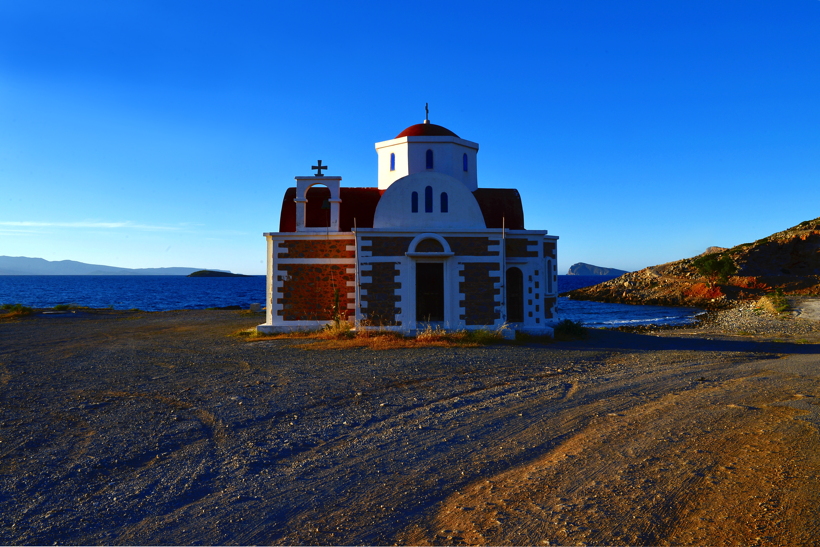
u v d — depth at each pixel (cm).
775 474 684
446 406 1059
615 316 5244
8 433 846
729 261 6975
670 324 4147
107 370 1457
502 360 1661
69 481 655
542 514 578
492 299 2194
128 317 3616
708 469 708
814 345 2356
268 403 1063
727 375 1448
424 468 720
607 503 605
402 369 1477
